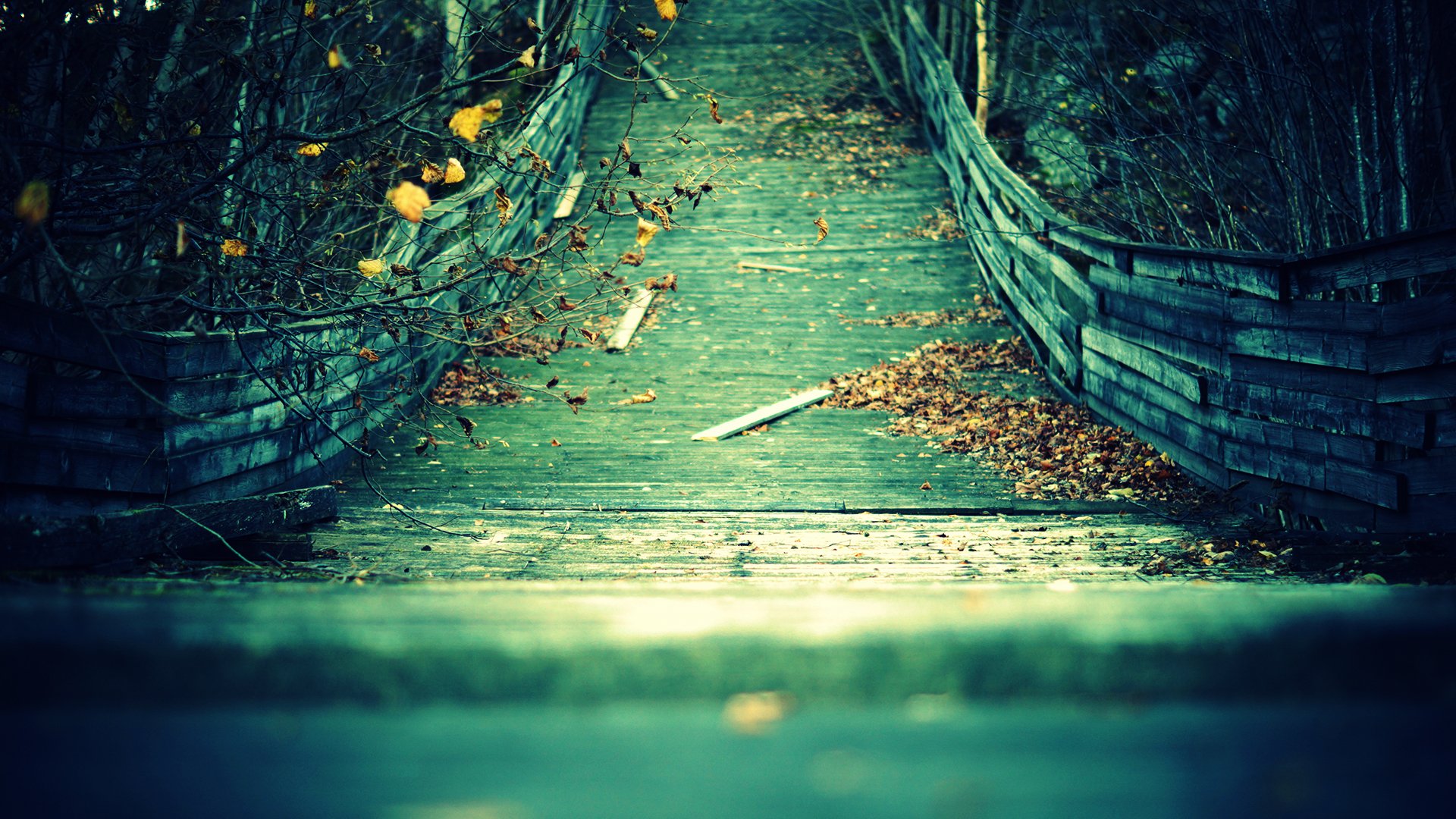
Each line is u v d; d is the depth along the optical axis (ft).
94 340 15.60
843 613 6.00
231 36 19.03
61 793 4.22
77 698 5.15
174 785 4.30
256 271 19.83
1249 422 19.98
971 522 20.36
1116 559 16.57
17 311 14.46
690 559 16.92
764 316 36.78
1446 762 4.56
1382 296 16.70
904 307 37.60
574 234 19.02
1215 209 27.81
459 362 32.96
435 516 20.48
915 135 52.34
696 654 5.26
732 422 27.71
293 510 17.34
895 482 23.57
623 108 53.88
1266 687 5.32
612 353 33.94
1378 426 16.17
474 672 5.22
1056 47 29.04
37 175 16.78
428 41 29.78
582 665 5.26
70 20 16.70
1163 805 4.16
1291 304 18.34
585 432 27.48
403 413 28.50
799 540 18.56
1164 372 23.56
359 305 18.30
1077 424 27.25
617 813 4.06
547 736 4.82
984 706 5.24
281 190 21.72
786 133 51.83
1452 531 14.51
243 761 4.53
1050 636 5.36
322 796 4.20
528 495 22.53
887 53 59.21
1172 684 5.31
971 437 26.66
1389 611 5.82
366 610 6.16
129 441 16.34
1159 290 23.70
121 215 17.26
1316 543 15.93
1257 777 4.42
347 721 4.99
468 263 21.11
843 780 4.37
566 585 8.91
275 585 9.23
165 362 16.83
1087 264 34.81
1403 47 20.17
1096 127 30.22
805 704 5.26
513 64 17.47
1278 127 22.81
